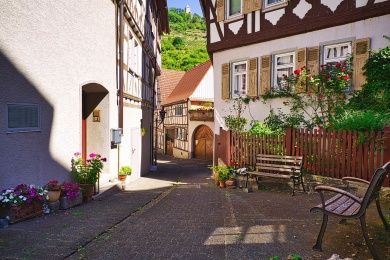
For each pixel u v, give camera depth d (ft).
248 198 26.78
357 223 17.49
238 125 44.32
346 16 35.12
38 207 21.09
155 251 14.35
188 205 24.61
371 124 25.04
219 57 49.55
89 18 30.45
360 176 25.58
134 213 22.11
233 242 15.29
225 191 31.53
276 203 24.07
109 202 27.07
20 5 21.42
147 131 63.21
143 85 56.24
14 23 20.98
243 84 47.67
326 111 34.88
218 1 48.14
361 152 25.54
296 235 16.05
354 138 25.91
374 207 20.51
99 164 28.32
